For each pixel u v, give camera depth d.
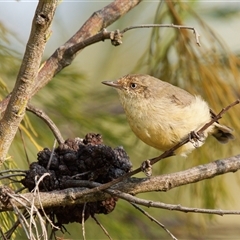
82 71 10.78
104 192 6.82
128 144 10.86
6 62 9.43
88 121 10.16
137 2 9.62
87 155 7.18
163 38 10.77
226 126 9.83
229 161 7.57
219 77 10.13
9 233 6.72
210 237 11.89
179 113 9.39
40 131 9.54
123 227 10.43
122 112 10.89
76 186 6.98
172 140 9.41
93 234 10.54
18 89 6.25
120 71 11.89
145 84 9.89
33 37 5.96
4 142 6.48
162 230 11.22
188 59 10.38
